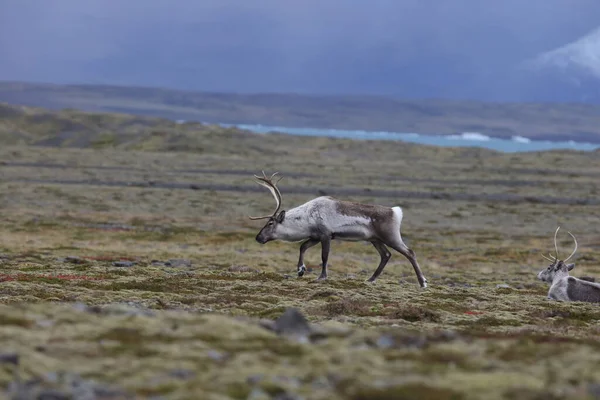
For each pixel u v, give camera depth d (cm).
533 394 3350
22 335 4306
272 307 8394
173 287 10162
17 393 3086
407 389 3359
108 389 3291
